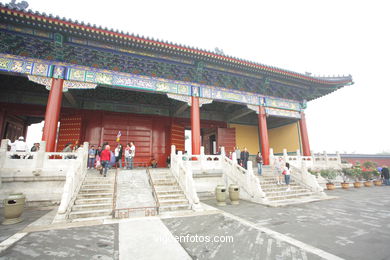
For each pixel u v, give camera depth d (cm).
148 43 1470
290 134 2539
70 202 905
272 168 1756
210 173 1502
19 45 1345
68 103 2027
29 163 1112
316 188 1437
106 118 2091
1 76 1647
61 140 1939
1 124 1761
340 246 546
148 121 2261
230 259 473
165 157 2253
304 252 507
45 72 1393
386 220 808
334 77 2283
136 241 588
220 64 1803
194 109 1791
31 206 1057
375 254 494
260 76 2066
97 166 1498
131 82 1623
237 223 772
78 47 1434
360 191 1728
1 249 532
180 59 1720
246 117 2869
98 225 750
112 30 1368
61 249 532
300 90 2331
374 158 3262
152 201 1030
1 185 1045
